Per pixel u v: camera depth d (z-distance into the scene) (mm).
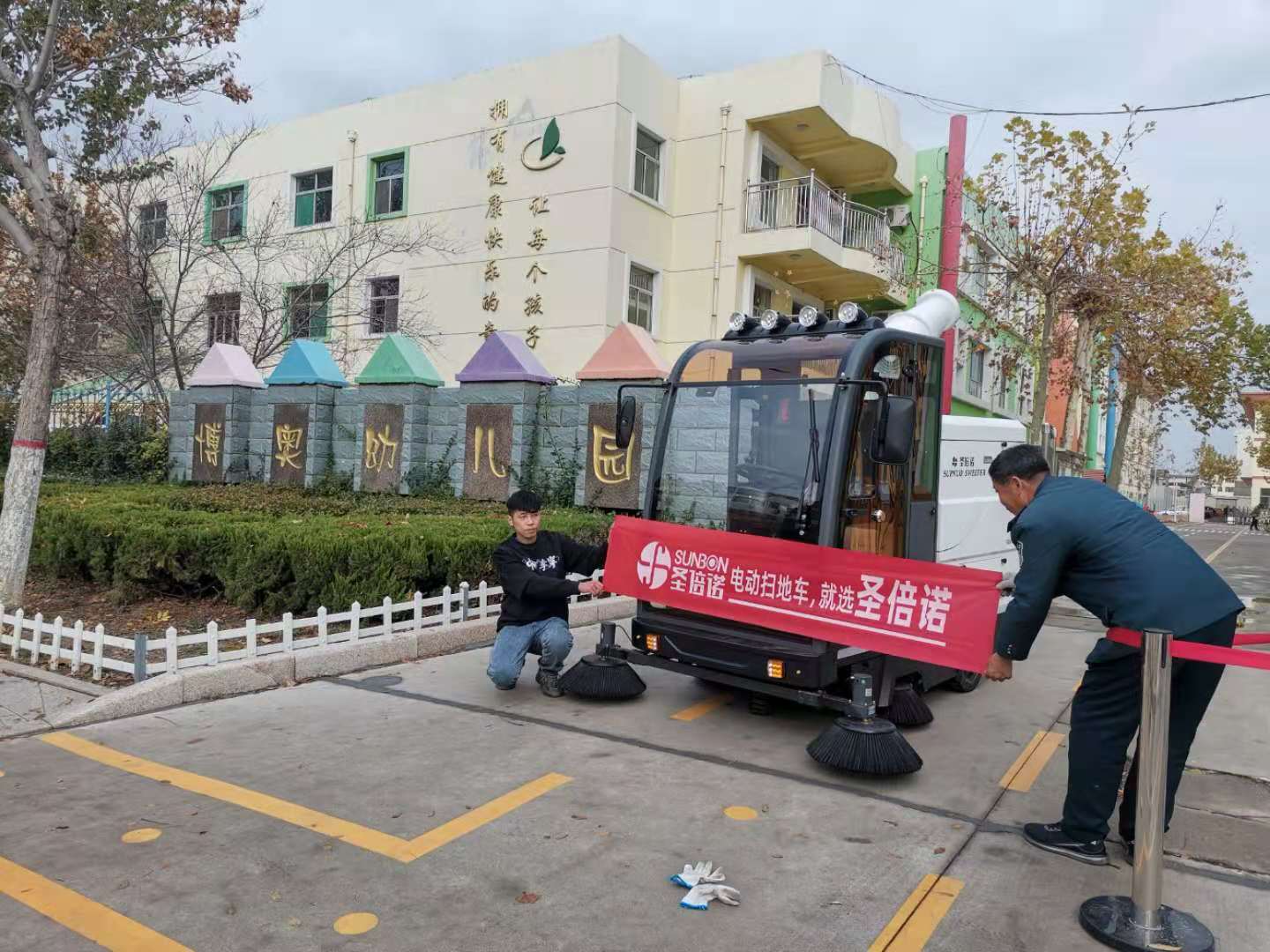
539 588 5336
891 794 4195
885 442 4691
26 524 6660
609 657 5617
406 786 4062
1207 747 5156
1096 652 3547
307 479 12781
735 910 3055
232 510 9180
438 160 17141
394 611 6766
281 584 6953
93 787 3949
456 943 2791
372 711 5199
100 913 2910
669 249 16891
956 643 4285
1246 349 19891
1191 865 3555
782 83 15922
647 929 2908
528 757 4508
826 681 4711
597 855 3439
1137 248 13648
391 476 12086
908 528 5586
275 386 13320
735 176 16328
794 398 5148
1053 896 3242
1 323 16281
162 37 8297
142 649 5188
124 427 15766
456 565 7359
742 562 5012
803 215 17250
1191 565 3410
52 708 4957
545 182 15836
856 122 17141
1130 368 17812
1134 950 2855
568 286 15578
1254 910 3186
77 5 7914
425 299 17266
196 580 7168
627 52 15359
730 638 5004
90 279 14820
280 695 5504
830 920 3006
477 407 11375
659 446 5637
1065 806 3623
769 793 4145
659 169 16562
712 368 5625
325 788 4016
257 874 3195
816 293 19359
